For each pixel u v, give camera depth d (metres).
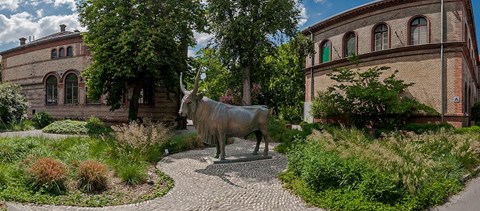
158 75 17.67
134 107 19.23
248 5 17.77
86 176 6.51
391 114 17.39
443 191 6.52
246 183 7.26
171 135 13.63
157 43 16.97
